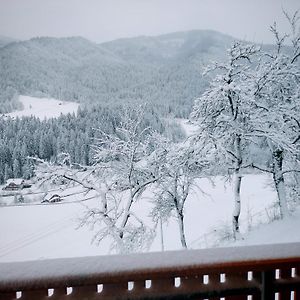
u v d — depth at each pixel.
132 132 15.78
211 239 19.00
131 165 15.51
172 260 1.92
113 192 15.47
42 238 35.00
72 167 15.74
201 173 18.16
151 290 1.96
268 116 16.27
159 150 16.69
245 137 15.80
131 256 1.96
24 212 40.09
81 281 1.81
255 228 16.08
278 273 2.29
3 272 1.81
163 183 18.00
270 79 16.11
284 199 16.38
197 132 16.08
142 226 14.55
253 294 2.05
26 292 1.89
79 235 36.06
